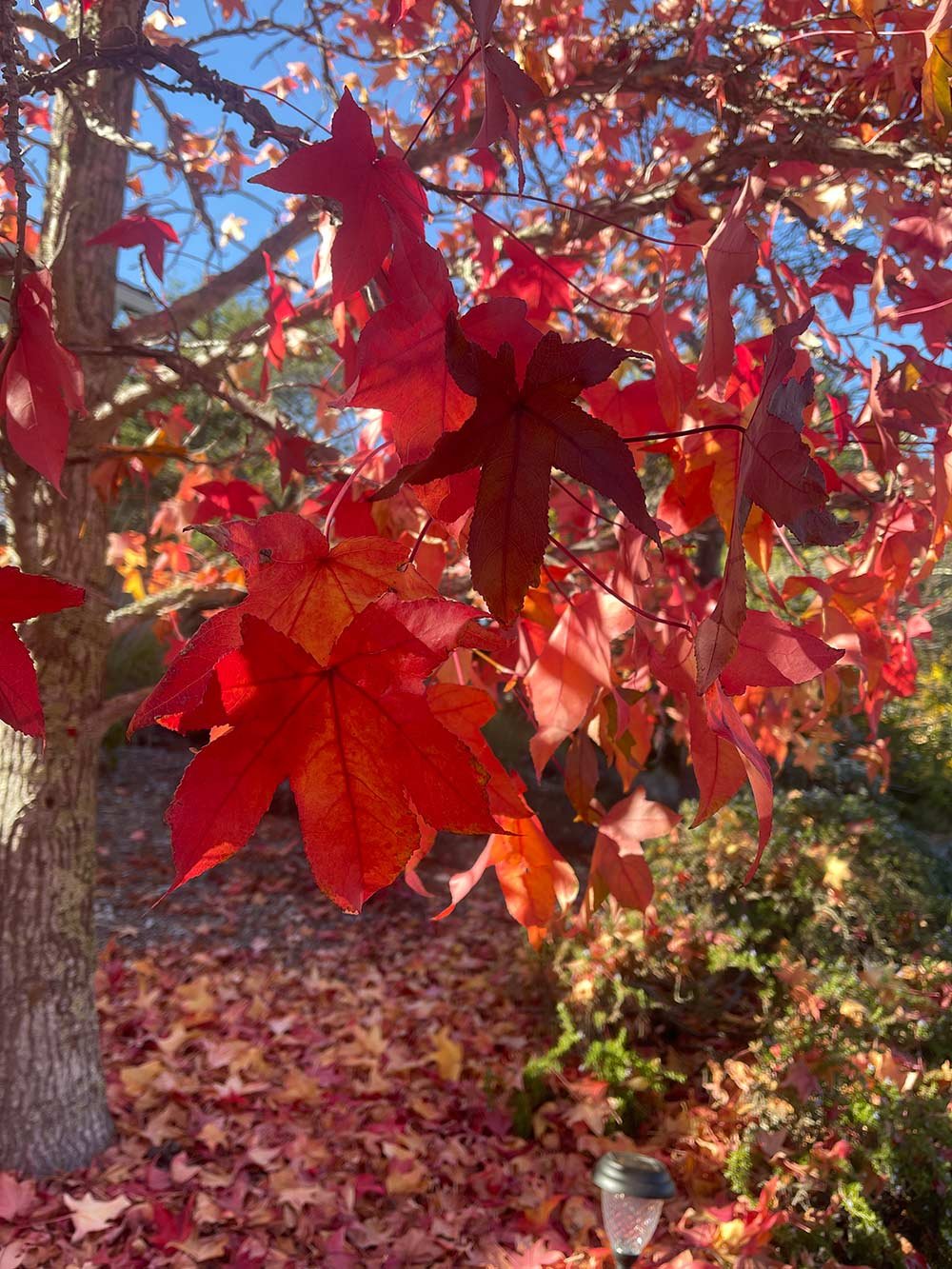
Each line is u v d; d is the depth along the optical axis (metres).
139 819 8.31
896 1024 3.63
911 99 1.84
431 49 2.13
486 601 0.53
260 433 2.58
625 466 0.52
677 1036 4.41
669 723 4.25
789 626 0.66
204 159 2.16
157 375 2.74
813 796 5.48
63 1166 3.48
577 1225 3.45
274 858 7.77
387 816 0.53
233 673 0.51
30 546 2.44
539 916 1.08
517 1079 4.41
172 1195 3.49
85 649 3.22
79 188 2.81
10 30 0.87
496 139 0.81
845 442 1.43
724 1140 3.48
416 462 0.64
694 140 2.34
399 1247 3.34
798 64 2.43
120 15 2.11
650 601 1.58
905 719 8.13
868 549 1.43
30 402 0.94
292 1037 4.94
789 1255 2.86
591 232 1.92
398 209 0.70
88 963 3.50
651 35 2.35
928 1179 2.98
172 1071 4.37
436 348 0.64
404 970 5.96
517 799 0.76
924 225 1.34
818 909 4.32
